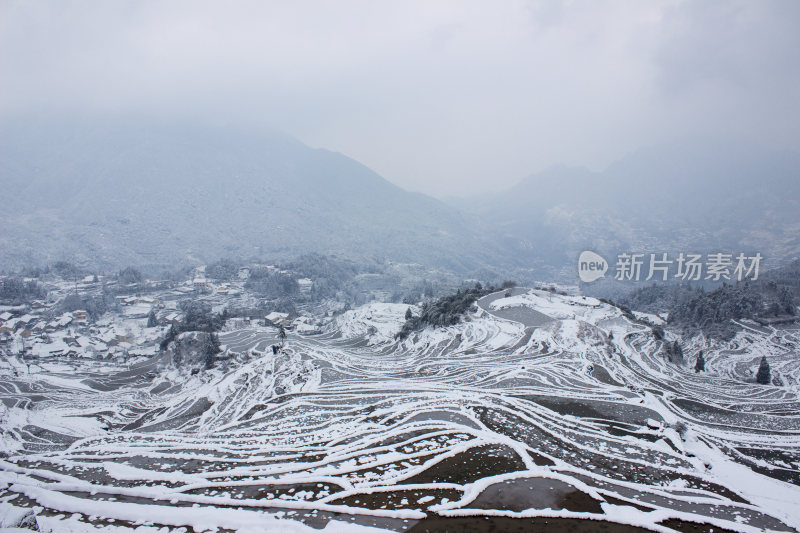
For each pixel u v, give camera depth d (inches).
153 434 1374.3
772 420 1582.2
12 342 4926.2
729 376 3321.9
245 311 6904.5
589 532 729.0
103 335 5334.6
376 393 1856.5
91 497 879.1
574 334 2810.0
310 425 1454.2
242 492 889.5
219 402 2167.8
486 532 722.2
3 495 885.2
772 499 889.5
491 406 1498.5
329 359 2942.9
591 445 1153.4
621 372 2289.6
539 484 903.1
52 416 2158.0
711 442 1275.8
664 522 771.4
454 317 3646.7
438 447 1121.4
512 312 3533.5
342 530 729.6
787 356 3912.4
